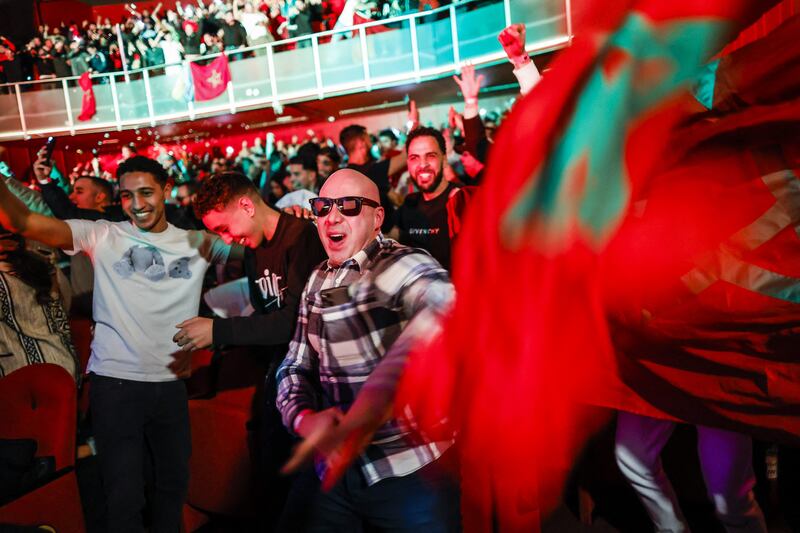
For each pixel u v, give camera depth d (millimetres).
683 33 1198
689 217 1643
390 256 1693
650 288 1752
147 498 3080
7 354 2928
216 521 3160
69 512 2344
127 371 2486
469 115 3293
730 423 1785
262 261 2424
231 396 2971
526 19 8078
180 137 14648
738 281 1667
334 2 11102
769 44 1506
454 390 1791
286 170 7141
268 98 11422
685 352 1805
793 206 1577
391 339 1688
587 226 1675
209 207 2344
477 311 1883
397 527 1719
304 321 1866
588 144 1493
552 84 1424
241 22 11602
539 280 1829
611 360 1933
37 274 3082
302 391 1799
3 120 13352
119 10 16094
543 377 1952
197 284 2646
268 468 2545
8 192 2248
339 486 1755
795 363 1644
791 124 1515
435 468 1746
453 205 2857
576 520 2916
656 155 1536
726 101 1538
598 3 1262
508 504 2352
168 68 12117
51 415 2377
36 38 13461
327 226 1763
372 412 1388
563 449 2559
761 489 2771
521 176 1669
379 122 12984
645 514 2916
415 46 9750
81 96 12977
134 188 2510
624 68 1301
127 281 2504
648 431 2131
